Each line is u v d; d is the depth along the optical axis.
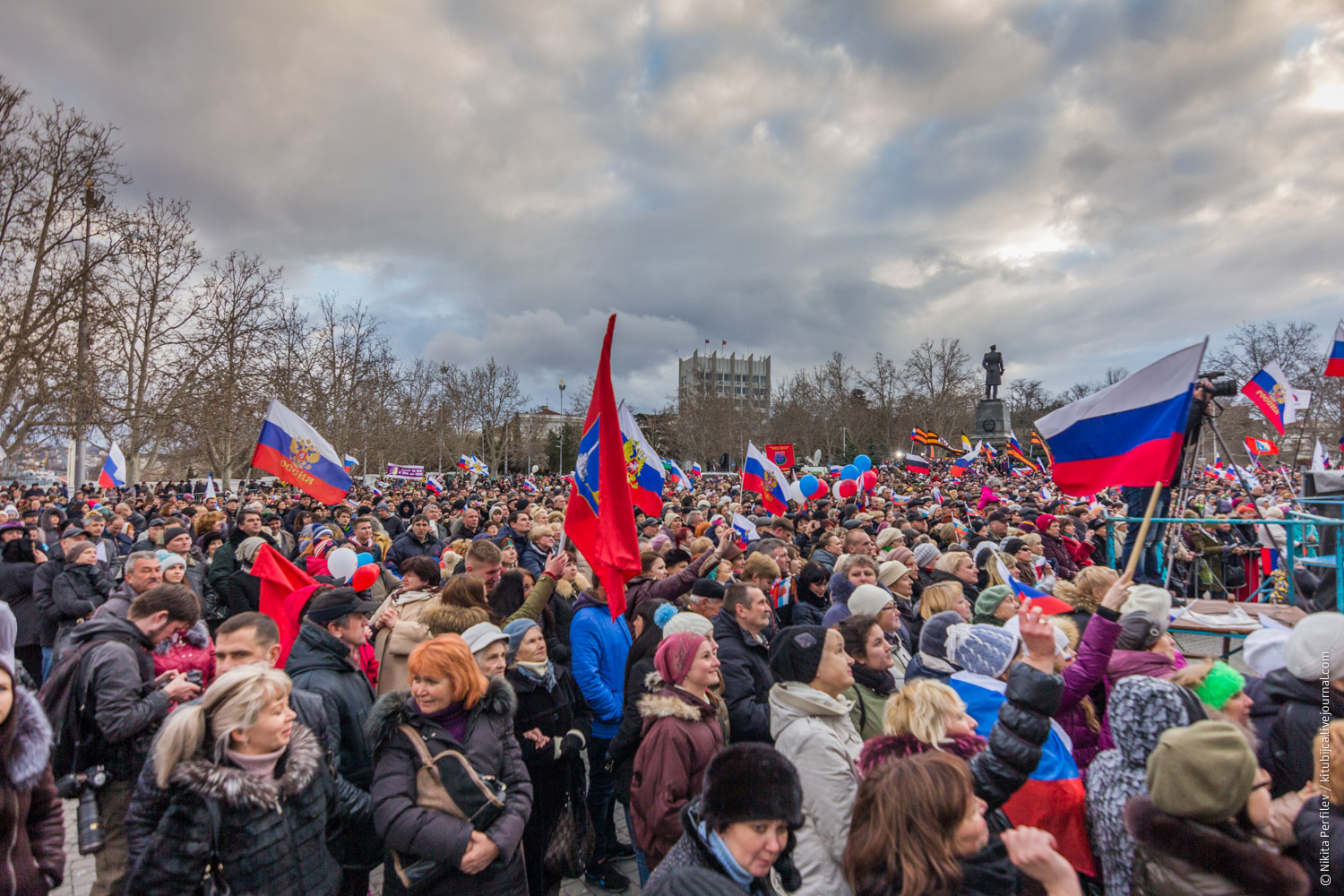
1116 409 5.08
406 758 3.00
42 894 2.60
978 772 2.50
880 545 8.01
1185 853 2.00
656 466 9.69
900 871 2.06
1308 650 2.67
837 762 2.83
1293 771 2.66
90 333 23.28
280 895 2.65
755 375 143.12
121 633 3.69
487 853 2.88
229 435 30.50
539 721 4.05
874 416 78.75
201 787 2.51
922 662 3.83
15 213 21.20
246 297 32.66
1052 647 3.16
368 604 3.89
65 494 21.19
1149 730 2.49
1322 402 32.97
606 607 4.83
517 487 34.03
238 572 6.64
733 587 4.30
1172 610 6.80
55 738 3.45
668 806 3.16
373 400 48.09
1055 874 1.91
